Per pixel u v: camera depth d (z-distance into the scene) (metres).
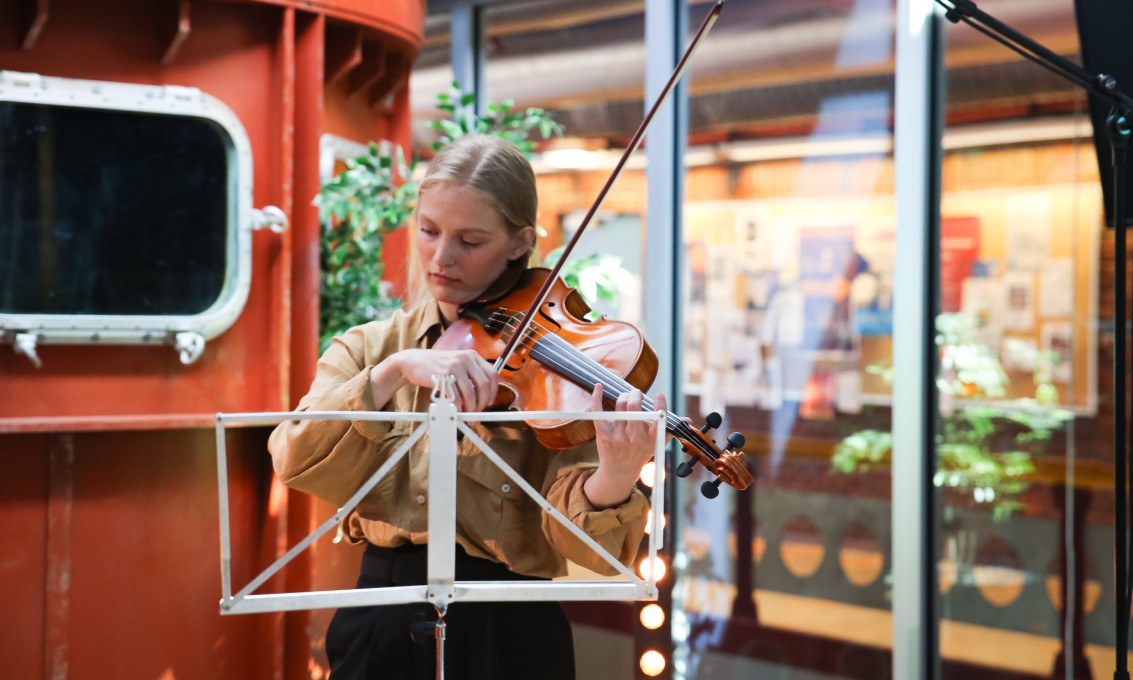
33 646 2.65
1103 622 3.06
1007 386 3.21
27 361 2.62
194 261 2.82
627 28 3.94
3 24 2.59
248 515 2.93
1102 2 2.32
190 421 2.74
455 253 1.65
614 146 3.96
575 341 1.69
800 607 3.59
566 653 1.69
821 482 3.54
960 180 3.28
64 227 2.66
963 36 3.26
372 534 1.66
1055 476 3.13
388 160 3.16
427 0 4.44
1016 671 3.21
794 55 3.57
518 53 4.23
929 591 3.36
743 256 3.69
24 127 2.61
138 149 2.75
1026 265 3.17
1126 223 2.30
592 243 4.00
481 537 1.61
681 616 3.81
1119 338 2.09
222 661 2.90
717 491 1.51
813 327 3.55
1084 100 3.06
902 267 3.34
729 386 3.73
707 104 3.76
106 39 2.71
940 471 3.34
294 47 2.98
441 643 1.41
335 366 1.72
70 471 2.67
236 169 2.85
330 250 3.18
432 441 1.38
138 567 2.77
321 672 3.07
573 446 1.56
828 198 3.51
